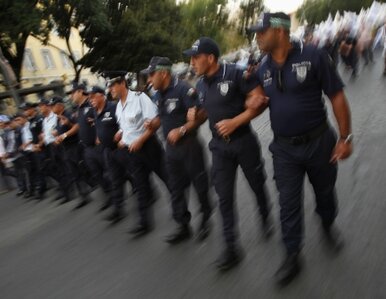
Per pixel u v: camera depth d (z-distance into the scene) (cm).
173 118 419
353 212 429
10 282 450
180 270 386
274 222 442
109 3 2780
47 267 469
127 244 479
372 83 1225
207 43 344
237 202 526
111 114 520
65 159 716
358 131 738
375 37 2303
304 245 378
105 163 595
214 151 371
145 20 2909
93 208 689
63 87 2017
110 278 403
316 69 292
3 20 2178
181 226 451
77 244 523
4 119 1002
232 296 326
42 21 2377
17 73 2614
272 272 346
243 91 342
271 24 288
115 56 2833
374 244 358
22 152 912
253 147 369
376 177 510
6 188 1108
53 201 847
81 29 2891
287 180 323
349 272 324
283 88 304
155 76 412
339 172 554
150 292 359
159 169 490
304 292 311
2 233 679
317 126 310
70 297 384
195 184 432
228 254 368
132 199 663
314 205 464
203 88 364
